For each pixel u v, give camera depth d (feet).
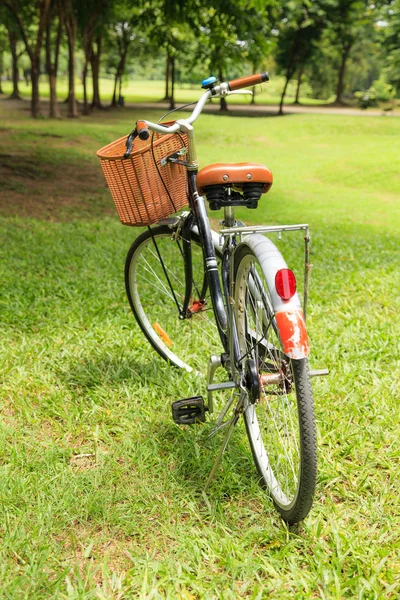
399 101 180.75
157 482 9.59
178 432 10.98
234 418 9.13
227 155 77.10
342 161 68.54
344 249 28.02
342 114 139.95
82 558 8.05
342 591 7.36
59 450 10.37
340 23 142.72
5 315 16.66
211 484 9.52
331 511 8.85
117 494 9.20
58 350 14.49
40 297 18.48
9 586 7.34
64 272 21.79
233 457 10.16
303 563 8.02
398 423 11.28
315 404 11.82
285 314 7.67
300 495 7.94
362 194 54.34
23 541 8.05
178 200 10.85
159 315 16.57
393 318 16.90
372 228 36.78
